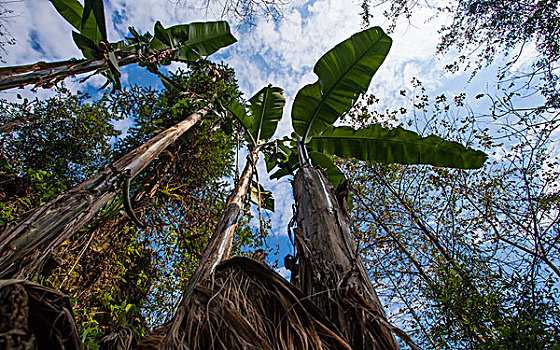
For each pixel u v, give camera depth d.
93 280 4.51
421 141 3.94
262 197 5.13
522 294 3.62
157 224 6.35
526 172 5.33
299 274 1.92
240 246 6.12
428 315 4.52
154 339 1.21
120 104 6.30
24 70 1.87
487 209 5.73
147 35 4.05
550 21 4.71
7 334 0.70
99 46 2.66
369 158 4.35
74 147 6.99
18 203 3.88
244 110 4.71
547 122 4.76
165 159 6.25
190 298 1.32
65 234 1.50
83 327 2.74
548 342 2.67
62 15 3.56
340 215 2.41
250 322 1.26
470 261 5.14
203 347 1.12
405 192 7.27
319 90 4.28
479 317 3.38
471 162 3.75
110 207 4.01
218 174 7.05
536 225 4.91
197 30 4.69
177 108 5.70
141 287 5.67
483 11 5.39
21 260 1.20
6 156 5.93
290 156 5.16
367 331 1.36
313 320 1.35
